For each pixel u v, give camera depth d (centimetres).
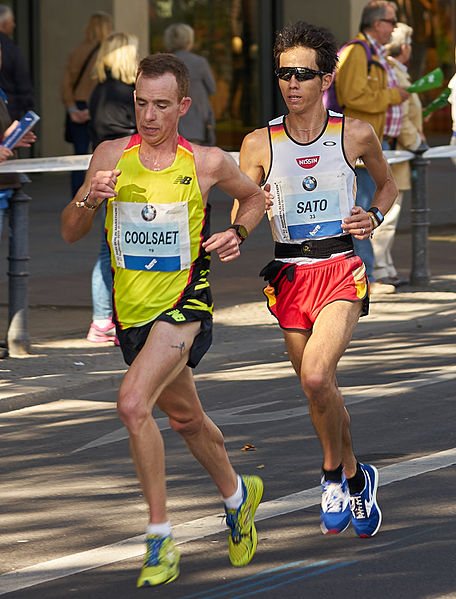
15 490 1873
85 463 2017
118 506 1784
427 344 2902
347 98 3328
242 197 1534
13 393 2420
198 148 1486
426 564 1519
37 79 7388
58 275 3906
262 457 2011
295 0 8406
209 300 1494
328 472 1609
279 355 2827
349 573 1495
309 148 1653
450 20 10075
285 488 1842
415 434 2125
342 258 1641
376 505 1627
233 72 8312
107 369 2653
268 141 1669
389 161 3444
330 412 1562
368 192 3312
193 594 1439
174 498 1812
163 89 1439
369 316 3195
